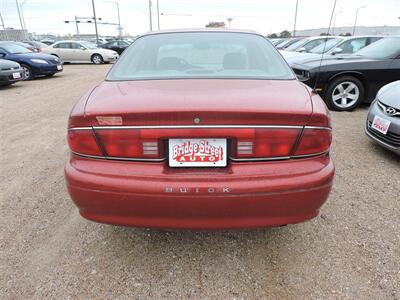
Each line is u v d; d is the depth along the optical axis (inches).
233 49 96.9
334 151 148.3
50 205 104.7
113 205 66.4
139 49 99.1
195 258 80.8
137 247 84.7
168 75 86.0
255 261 79.7
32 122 208.2
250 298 69.1
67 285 72.4
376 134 140.3
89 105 68.8
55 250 83.5
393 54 218.1
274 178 64.4
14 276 74.9
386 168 129.7
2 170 131.4
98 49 732.7
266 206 65.4
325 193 68.2
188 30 107.7
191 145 64.4
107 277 74.7
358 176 122.8
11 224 94.5
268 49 99.1
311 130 65.2
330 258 80.1
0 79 343.3
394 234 88.7
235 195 63.9
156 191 63.9
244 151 64.2
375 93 222.5
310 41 415.8
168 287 72.0
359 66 214.7
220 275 75.4
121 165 65.9
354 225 92.8
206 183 63.7
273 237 88.4
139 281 73.7
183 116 61.9
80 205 69.4
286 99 68.6
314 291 70.5
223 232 90.7
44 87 365.7
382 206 102.3
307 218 69.2
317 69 214.1
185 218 66.7
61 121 210.4
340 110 224.8
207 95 68.8
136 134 63.7
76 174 67.1
